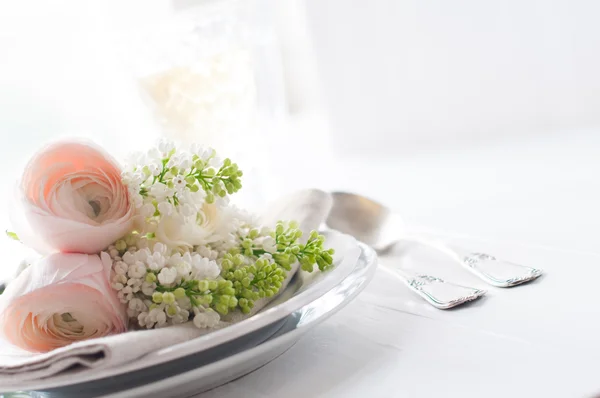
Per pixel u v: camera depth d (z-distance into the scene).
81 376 0.35
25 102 0.99
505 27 1.20
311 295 0.40
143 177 0.41
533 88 1.21
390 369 0.40
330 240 0.52
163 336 0.38
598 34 1.17
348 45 1.26
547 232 0.58
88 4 1.04
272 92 0.77
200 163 0.43
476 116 1.25
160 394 0.37
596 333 0.40
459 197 0.79
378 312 0.48
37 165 0.41
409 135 1.29
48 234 0.40
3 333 0.40
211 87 0.71
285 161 0.81
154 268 0.40
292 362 0.42
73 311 0.40
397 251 0.60
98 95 1.01
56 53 1.01
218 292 0.41
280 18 1.28
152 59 0.70
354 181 1.06
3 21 0.97
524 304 0.45
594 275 0.48
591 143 1.01
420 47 1.24
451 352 0.41
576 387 0.36
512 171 0.90
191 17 0.70
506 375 0.37
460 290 0.48
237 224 0.46
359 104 1.29
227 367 0.37
